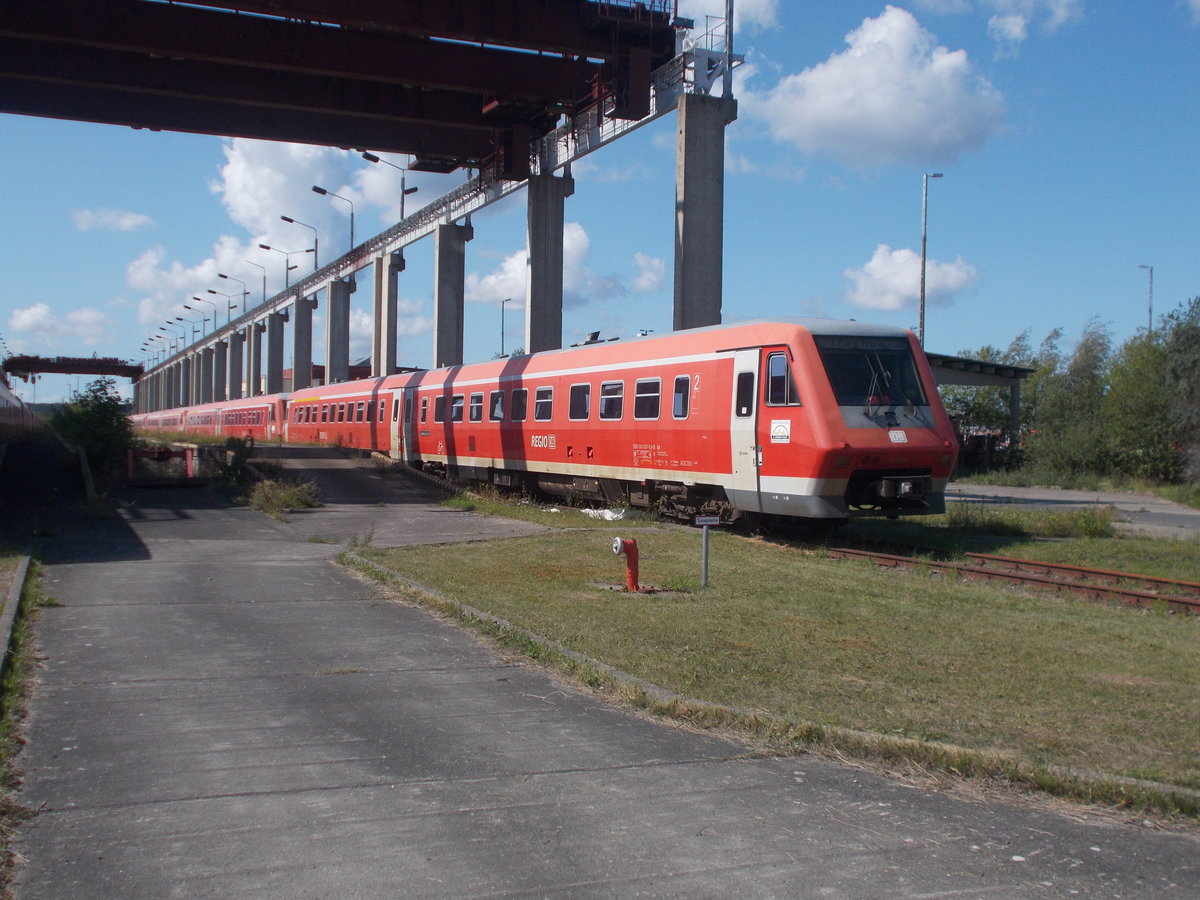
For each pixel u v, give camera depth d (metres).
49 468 27.38
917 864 4.37
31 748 5.65
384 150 38.03
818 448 14.95
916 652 8.31
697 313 28.09
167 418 82.12
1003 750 5.77
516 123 36.50
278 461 28.58
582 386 21.11
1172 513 24.30
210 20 29.28
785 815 4.87
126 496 22.14
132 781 5.17
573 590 11.10
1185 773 5.47
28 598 9.94
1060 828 4.80
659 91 29.97
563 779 5.30
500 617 9.31
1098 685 7.36
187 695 6.80
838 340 15.66
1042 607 10.77
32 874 4.12
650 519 18.88
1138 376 35.50
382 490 25.06
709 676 7.34
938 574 13.32
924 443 15.30
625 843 4.52
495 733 6.06
